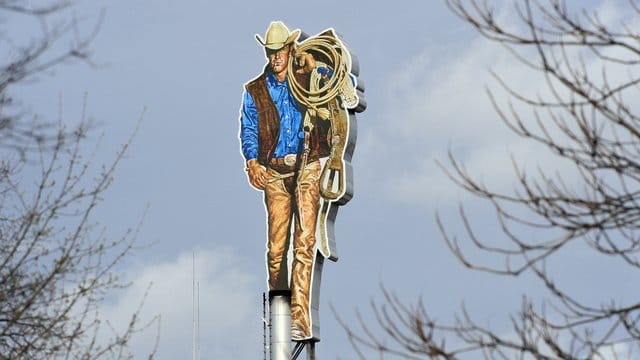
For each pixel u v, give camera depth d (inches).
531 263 688.4
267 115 2982.3
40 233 1010.7
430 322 692.1
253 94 3006.9
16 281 1002.7
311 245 2876.5
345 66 2972.4
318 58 2987.2
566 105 692.1
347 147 2933.1
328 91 2970.0
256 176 2955.2
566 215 687.1
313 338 2805.1
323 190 2910.9
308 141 2952.8
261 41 3041.3
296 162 2942.9
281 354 2755.9
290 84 2984.7
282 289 2822.3
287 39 3016.7
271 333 2780.5
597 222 684.1
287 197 2918.3
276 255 2883.9
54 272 1007.6
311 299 2827.3
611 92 689.0
